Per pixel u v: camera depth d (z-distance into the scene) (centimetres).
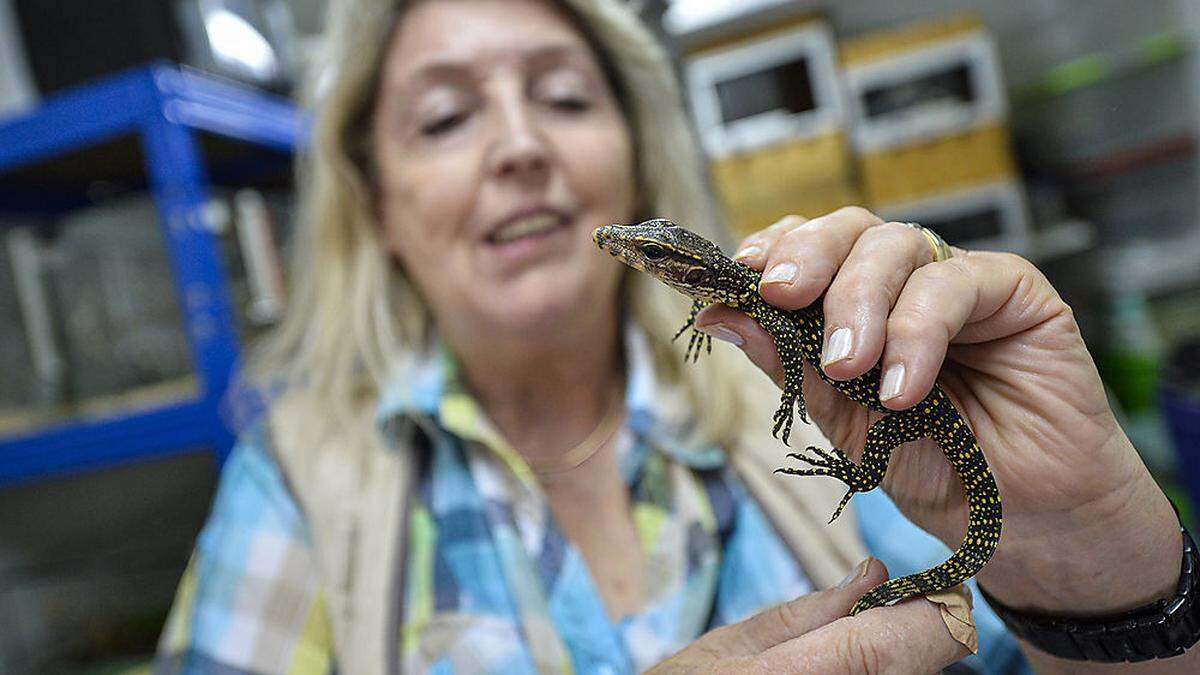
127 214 65
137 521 72
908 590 24
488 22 42
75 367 68
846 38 122
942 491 25
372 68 44
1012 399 23
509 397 46
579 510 42
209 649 40
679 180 48
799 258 23
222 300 62
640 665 37
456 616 38
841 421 25
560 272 42
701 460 40
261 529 43
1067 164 119
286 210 74
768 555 38
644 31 46
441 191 42
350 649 38
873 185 100
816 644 23
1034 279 23
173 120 61
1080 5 116
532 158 40
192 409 62
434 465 43
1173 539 24
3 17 77
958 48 100
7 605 72
